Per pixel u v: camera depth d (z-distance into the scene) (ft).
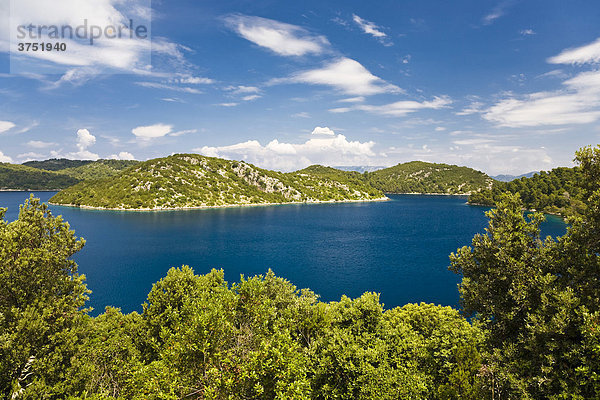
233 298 82.58
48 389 78.28
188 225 650.02
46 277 100.37
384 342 98.84
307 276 303.07
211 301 78.13
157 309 130.41
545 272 75.61
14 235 99.14
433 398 88.43
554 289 67.26
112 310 146.61
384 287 269.23
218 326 67.15
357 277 299.17
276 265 346.74
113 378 93.56
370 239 508.12
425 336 118.93
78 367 88.58
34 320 87.10
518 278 75.15
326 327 113.19
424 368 95.40
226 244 466.29
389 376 84.79
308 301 130.00
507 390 69.41
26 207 109.91
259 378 62.49
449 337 97.86
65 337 91.20
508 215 86.74
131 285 275.18
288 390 60.18
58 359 86.99
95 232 551.59
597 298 61.72
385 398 79.15
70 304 102.12
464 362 78.79
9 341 78.59
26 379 83.87
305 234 559.38
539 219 82.58
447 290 261.24
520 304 73.87
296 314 119.96
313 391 88.02
